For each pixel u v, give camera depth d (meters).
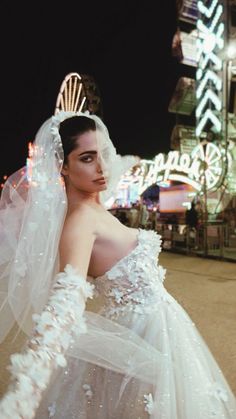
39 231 1.25
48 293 1.25
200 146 14.43
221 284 6.66
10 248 1.35
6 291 1.40
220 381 1.36
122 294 1.31
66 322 0.99
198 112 15.36
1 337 1.44
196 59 15.60
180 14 15.49
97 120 1.37
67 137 1.29
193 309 5.11
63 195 1.27
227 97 14.41
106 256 1.30
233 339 3.97
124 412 1.21
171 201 17.50
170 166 16.08
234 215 13.01
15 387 0.91
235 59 14.40
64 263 1.17
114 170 1.40
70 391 1.30
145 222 14.48
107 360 1.21
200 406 1.20
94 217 1.30
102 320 1.26
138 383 1.21
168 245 12.34
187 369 1.24
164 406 1.15
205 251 10.23
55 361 0.96
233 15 14.24
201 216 12.17
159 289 1.36
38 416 1.29
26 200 1.34
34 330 0.98
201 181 14.16
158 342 1.25
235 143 14.78
